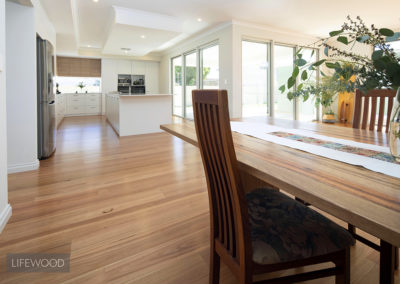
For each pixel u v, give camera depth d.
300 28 6.03
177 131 1.45
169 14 5.11
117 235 1.63
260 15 5.15
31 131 2.88
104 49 7.55
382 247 0.98
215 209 1.07
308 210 1.02
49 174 2.78
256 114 6.12
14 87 2.76
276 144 1.16
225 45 5.77
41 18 3.47
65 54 8.35
